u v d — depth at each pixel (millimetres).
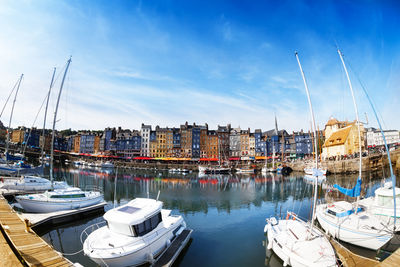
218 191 35125
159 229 12789
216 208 24562
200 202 27438
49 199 18438
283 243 11836
